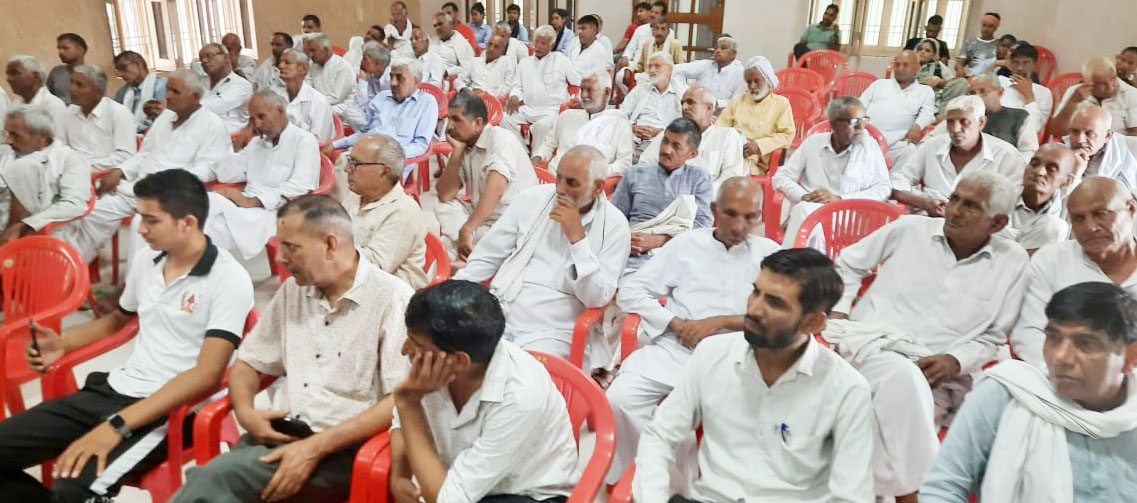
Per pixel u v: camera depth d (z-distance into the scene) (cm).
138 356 207
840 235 307
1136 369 130
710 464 168
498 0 1002
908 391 198
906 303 234
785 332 147
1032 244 282
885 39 862
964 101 340
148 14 704
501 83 708
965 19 836
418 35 749
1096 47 639
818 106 539
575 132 474
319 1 855
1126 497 129
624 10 937
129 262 324
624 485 163
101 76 405
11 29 584
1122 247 205
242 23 780
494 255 271
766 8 874
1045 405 133
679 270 246
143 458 188
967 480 142
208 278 200
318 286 182
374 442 171
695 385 167
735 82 635
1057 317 130
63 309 230
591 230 254
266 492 167
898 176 381
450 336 141
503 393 150
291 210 175
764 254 238
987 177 217
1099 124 317
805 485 158
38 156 325
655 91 523
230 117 555
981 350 218
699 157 402
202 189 202
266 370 195
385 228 263
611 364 268
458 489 148
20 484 192
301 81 497
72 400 198
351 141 501
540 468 159
